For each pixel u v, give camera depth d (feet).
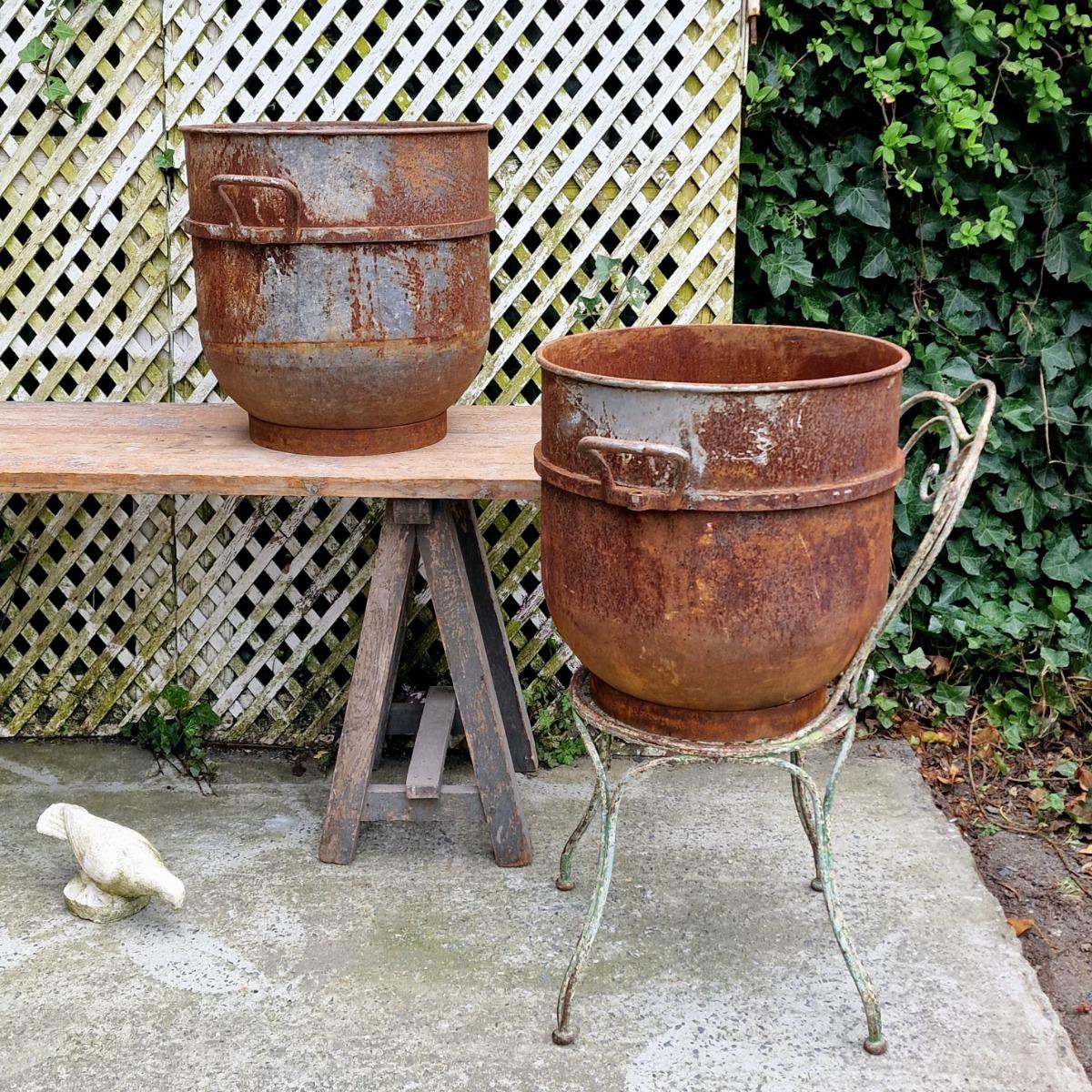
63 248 10.80
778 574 6.57
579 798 10.37
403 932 8.52
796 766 7.15
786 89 11.10
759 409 6.35
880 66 10.59
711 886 9.02
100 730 11.55
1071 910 9.33
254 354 8.57
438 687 10.94
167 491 8.52
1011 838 10.21
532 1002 7.80
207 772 10.94
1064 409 11.60
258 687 11.40
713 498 6.42
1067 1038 7.45
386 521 8.93
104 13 10.26
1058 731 11.46
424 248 8.52
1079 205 11.22
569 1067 7.23
